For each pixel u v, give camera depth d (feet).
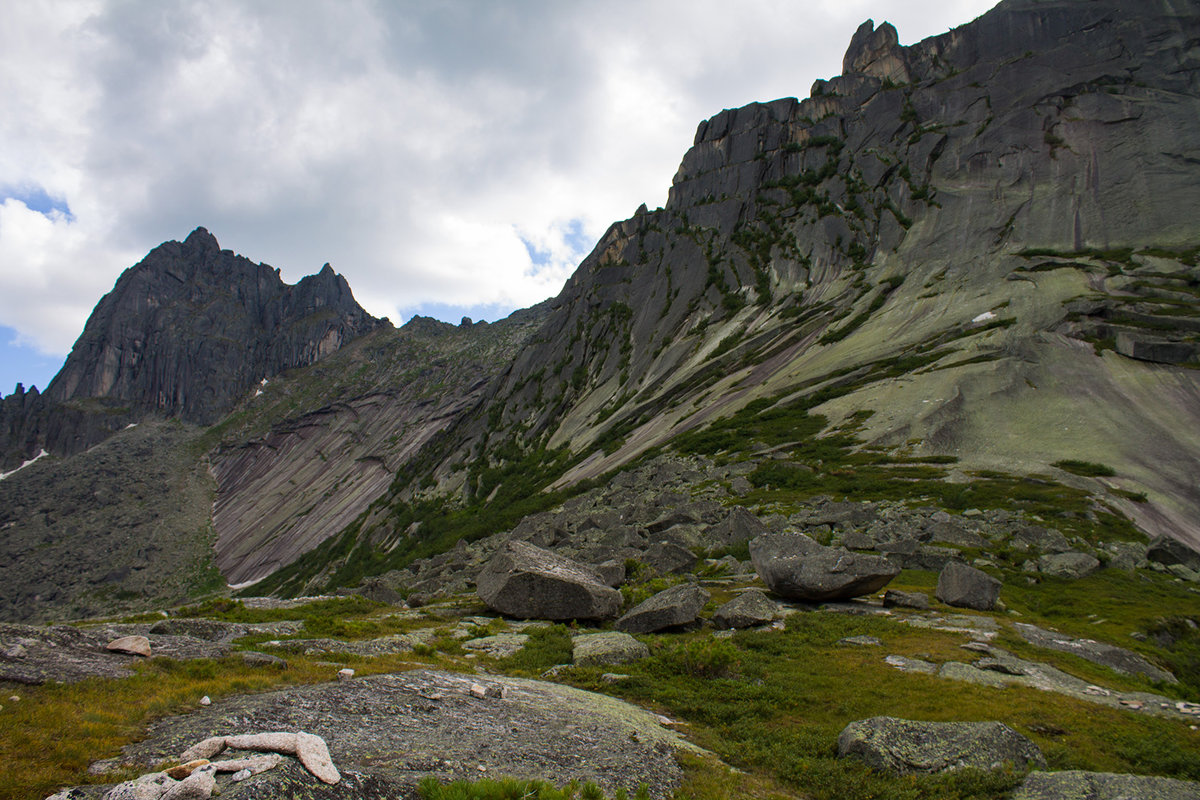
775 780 37.37
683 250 547.90
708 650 56.49
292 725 34.81
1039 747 40.11
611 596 80.74
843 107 563.48
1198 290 286.05
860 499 162.40
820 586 81.66
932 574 105.19
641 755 37.60
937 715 46.16
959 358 268.00
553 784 31.83
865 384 280.31
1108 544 121.49
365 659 53.36
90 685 36.55
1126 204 372.17
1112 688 55.57
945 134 471.62
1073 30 480.23
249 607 89.04
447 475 518.78
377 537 470.39
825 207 489.26
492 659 61.72
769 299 452.76
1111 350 242.99
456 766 32.48
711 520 149.79
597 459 353.72
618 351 513.86
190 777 24.49
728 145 600.80
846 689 52.03
